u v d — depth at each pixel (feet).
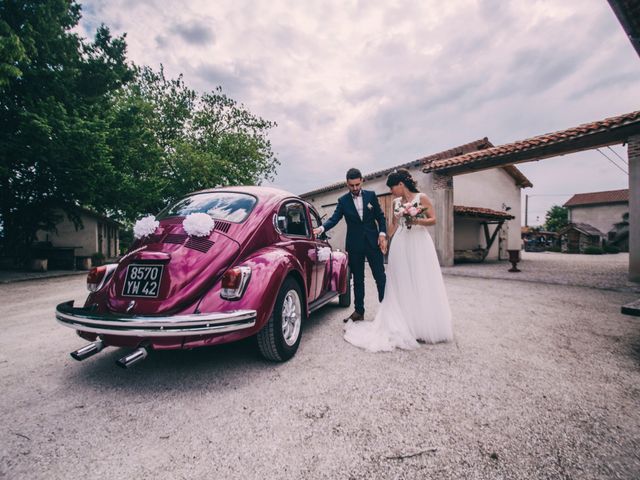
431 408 5.96
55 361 8.54
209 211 8.82
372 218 11.60
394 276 10.00
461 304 15.23
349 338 9.84
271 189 10.50
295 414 5.79
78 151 33.27
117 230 79.15
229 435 5.17
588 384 6.87
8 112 32.17
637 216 20.61
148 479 4.19
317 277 11.23
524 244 104.47
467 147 39.09
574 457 4.57
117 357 8.76
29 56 32.94
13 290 23.04
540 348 9.12
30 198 40.34
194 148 65.92
